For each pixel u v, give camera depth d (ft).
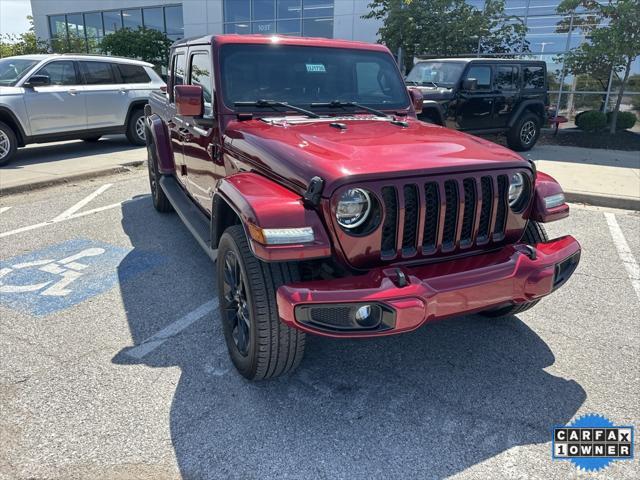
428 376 10.18
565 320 12.51
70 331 11.70
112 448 8.12
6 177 26.03
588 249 17.49
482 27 47.67
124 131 35.45
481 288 8.49
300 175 8.65
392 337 11.66
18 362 10.41
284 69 12.73
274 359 9.05
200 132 13.14
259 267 8.77
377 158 8.80
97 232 18.69
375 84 13.84
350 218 8.29
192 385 9.75
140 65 36.60
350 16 61.57
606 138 43.50
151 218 20.45
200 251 16.87
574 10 47.70
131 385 9.72
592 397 9.54
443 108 33.27
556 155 36.29
